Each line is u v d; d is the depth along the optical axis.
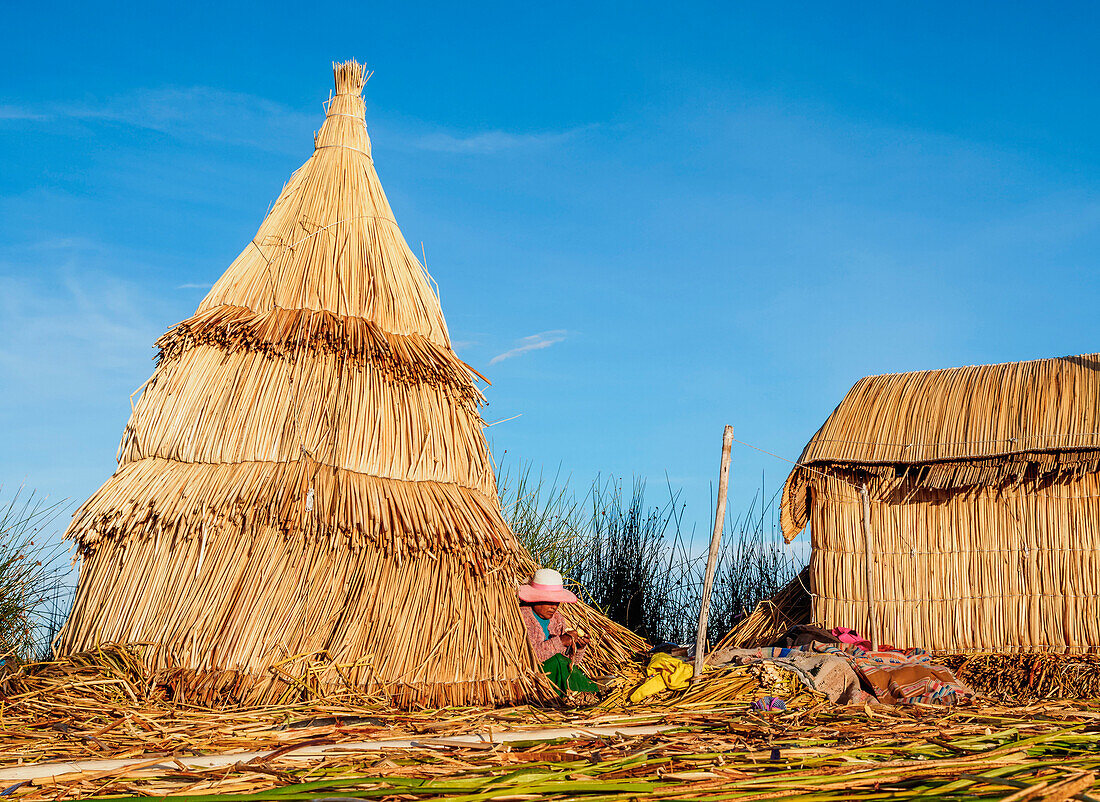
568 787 2.60
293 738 3.48
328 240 5.54
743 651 5.76
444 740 3.47
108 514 4.95
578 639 5.82
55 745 3.36
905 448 6.20
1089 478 5.77
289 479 4.79
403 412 5.21
